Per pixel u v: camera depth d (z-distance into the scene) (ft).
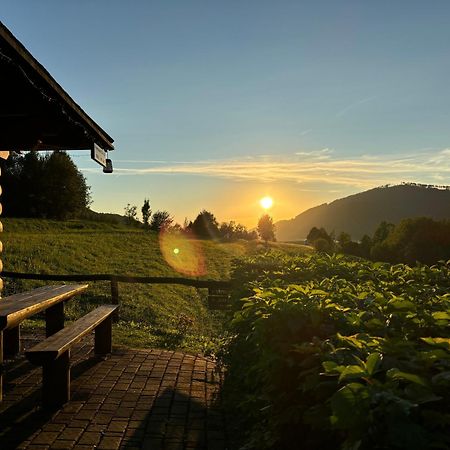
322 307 9.87
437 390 5.64
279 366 9.32
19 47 12.46
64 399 17.12
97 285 52.90
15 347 24.29
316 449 7.48
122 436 14.74
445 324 8.64
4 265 63.57
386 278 16.85
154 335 30.96
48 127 19.69
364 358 6.86
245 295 17.54
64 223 139.33
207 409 17.19
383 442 5.04
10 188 156.87
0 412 16.44
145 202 163.12
